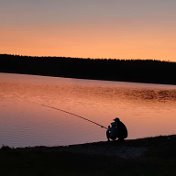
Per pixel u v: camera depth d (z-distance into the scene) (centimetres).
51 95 17000
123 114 10606
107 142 2697
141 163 2089
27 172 1883
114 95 18862
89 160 2159
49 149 2477
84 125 8050
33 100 14475
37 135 6400
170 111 11738
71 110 11500
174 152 2348
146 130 6969
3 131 6781
